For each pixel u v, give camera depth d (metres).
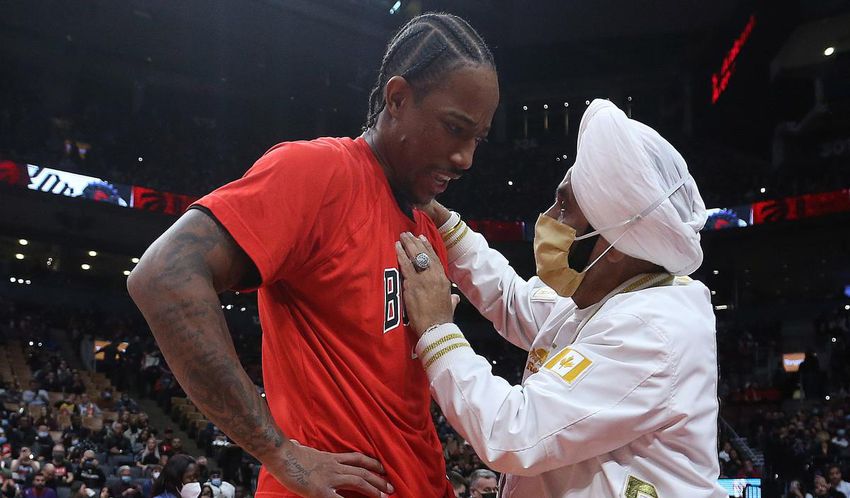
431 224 1.98
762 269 25.69
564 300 2.15
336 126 28.91
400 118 1.67
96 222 21.88
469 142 1.67
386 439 1.59
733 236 25.50
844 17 22.23
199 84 26.61
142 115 25.64
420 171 1.71
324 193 1.57
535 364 2.08
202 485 5.27
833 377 20.45
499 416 1.65
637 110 30.84
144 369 18.78
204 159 25.64
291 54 26.47
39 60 23.97
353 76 27.78
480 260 2.37
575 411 1.62
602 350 1.68
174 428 17.12
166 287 1.38
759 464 13.62
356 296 1.61
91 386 17.75
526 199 28.25
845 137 25.56
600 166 1.74
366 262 1.63
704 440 1.69
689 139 29.23
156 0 22.86
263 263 1.46
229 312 24.22
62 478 10.54
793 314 24.02
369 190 1.67
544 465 1.64
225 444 14.80
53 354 18.70
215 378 1.39
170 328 1.38
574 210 1.87
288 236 1.50
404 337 1.71
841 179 24.36
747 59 24.84
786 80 24.88
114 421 15.05
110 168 23.02
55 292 22.36
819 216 23.70
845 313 22.42
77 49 24.23
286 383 1.63
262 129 27.98
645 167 1.72
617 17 27.72
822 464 13.24
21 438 12.11
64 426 13.79
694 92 29.34
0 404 14.20
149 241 22.92
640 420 1.62
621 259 1.85
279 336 1.64
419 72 1.63
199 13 23.70
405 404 1.68
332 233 1.59
